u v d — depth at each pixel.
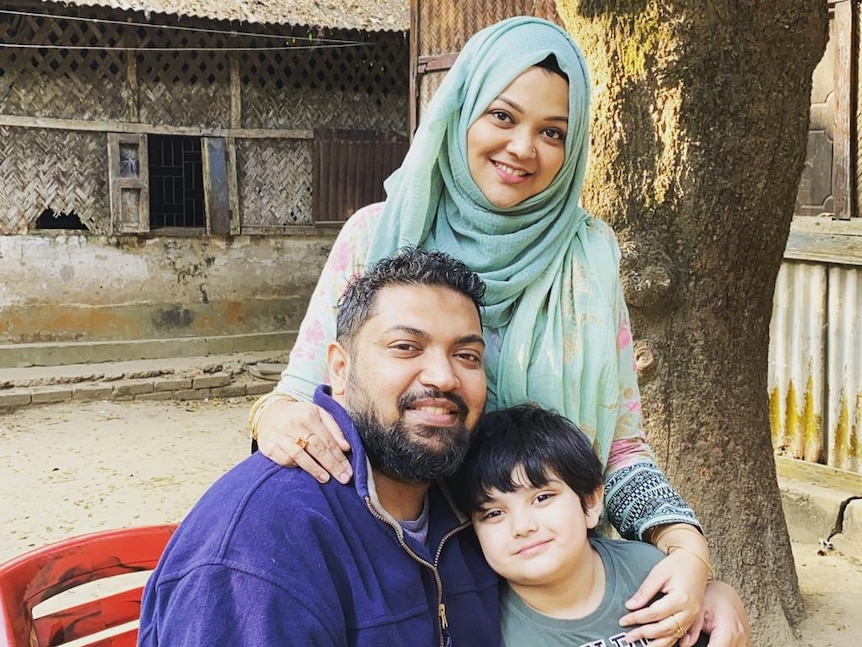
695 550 1.76
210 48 8.38
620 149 3.23
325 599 1.38
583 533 1.67
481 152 1.79
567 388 1.85
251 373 8.78
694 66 3.04
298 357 1.89
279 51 8.86
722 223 3.16
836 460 4.80
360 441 1.54
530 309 1.86
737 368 3.34
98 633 1.99
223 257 9.05
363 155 9.32
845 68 4.59
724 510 3.33
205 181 8.86
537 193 1.84
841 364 4.74
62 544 1.92
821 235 4.71
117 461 6.50
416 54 6.31
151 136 8.81
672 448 3.30
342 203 9.35
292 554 1.39
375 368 1.52
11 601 1.77
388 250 1.87
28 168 8.22
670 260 3.22
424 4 6.24
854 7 4.54
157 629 1.41
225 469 6.35
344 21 8.34
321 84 9.11
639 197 3.23
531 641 1.67
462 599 1.63
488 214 1.83
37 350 8.32
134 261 8.72
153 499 5.70
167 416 7.81
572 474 1.68
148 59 8.48
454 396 1.53
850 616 3.70
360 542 1.49
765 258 3.29
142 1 7.75
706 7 2.97
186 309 8.96
